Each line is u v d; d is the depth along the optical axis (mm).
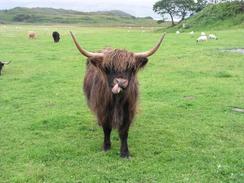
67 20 168500
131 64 6832
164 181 6809
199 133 9414
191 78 16859
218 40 33531
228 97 13164
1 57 24172
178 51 26281
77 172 7191
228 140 8969
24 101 12961
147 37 42031
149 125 10078
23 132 9562
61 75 17969
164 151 8219
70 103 12664
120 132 7809
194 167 7402
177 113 11227
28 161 7742
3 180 6910
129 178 6957
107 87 7285
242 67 19594
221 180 6855
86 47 31062
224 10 63062
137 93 7723
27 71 19125
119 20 179125
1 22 156750
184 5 113250
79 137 9188
